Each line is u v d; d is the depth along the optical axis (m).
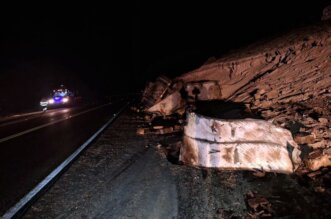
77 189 4.66
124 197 4.30
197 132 5.74
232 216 3.63
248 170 5.04
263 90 9.62
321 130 5.68
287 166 4.90
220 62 15.13
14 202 4.13
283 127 6.09
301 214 3.55
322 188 4.07
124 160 6.23
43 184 4.69
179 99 12.86
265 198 4.01
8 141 8.66
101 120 13.24
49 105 23.16
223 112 9.11
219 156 5.32
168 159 6.11
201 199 4.13
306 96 7.84
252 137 5.36
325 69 8.72
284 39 14.09
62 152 7.00
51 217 3.74
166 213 3.77
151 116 12.46
